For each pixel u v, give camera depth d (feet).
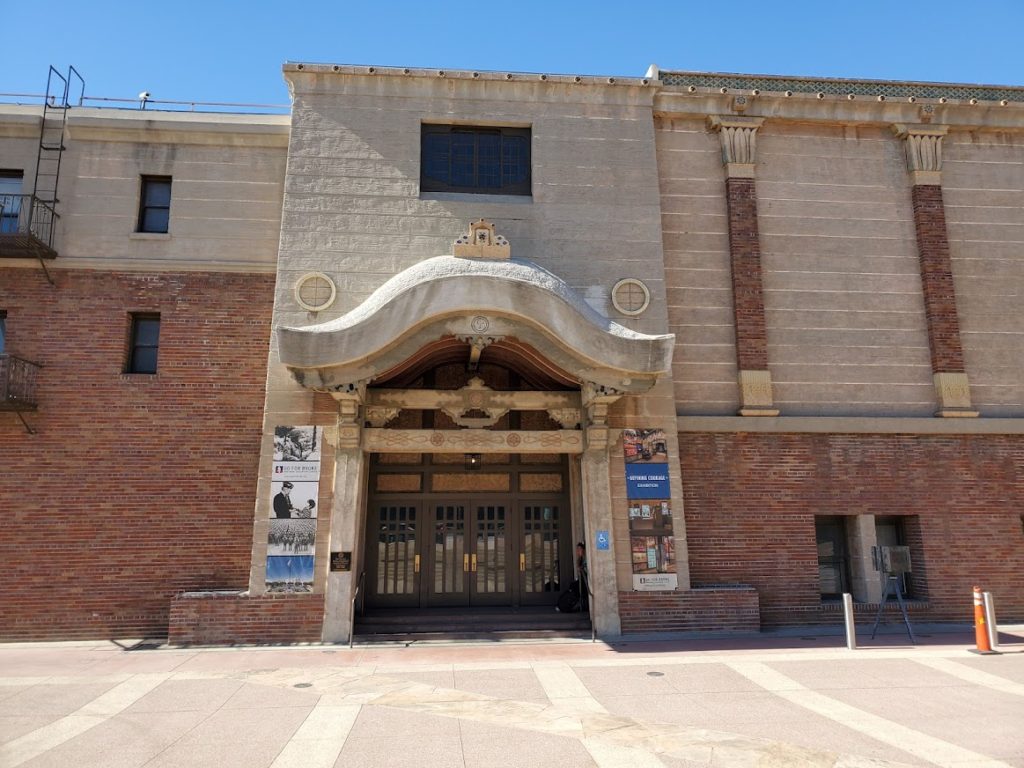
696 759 21.75
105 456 45.44
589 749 22.70
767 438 49.03
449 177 50.49
